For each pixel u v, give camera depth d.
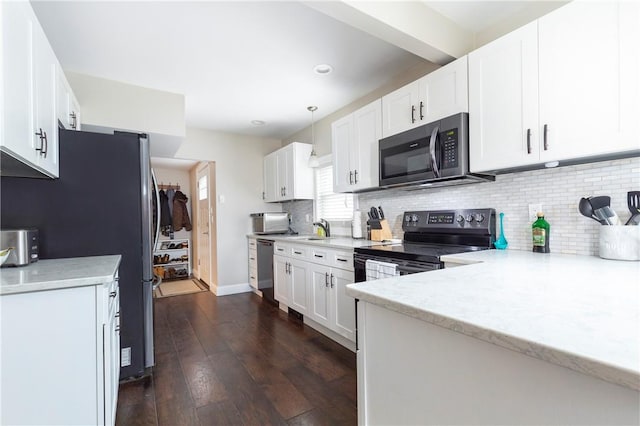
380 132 2.52
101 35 2.07
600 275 1.09
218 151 4.50
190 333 2.87
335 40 2.19
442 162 1.95
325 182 3.97
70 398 1.19
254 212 4.76
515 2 1.84
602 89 1.33
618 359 0.45
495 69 1.72
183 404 1.77
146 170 2.09
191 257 6.27
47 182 1.80
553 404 0.53
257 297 4.23
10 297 1.11
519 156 1.61
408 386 0.78
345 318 2.48
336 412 1.69
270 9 1.84
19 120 1.23
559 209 1.73
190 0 1.75
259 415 1.67
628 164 1.48
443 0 1.82
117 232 1.97
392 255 1.98
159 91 2.97
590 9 1.37
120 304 1.98
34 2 1.72
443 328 0.70
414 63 2.54
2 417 1.10
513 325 0.60
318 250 2.82
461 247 2.08
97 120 2.68
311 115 3.80
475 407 0.64
